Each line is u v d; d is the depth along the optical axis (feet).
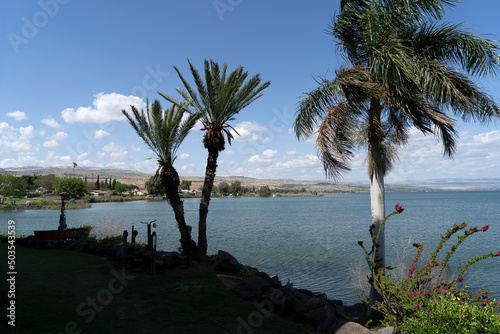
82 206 355.15
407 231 137.69
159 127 42.37
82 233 51.08
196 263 37.19
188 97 46.19
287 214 272.31
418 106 25.62
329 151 27.45
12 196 356.38
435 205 399.24
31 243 45.75
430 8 25.70
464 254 82.02
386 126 33.68
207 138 40.83
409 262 37.78
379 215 28.53
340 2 28.32
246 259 77.00
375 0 25.61
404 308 20.38
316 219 217.77
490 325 14.53
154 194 552.82
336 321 22.65
